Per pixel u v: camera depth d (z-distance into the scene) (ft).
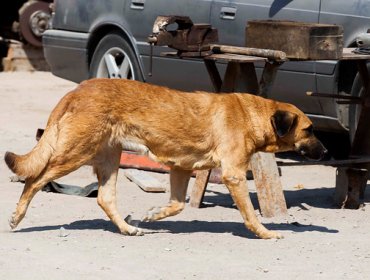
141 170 47.09
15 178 43.88
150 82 54.60
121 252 31.78
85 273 29.09
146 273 29.32
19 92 74.69
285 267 30.55
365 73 41.32
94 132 33.55
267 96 38.22
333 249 33.14
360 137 41.65
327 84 46.93
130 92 34.06
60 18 59.47
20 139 54.70
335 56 37.19
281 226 36.94
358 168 41.11
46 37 60.18
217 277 29.12
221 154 34.55
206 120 34.53
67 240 33.22
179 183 35.60
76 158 33.68
